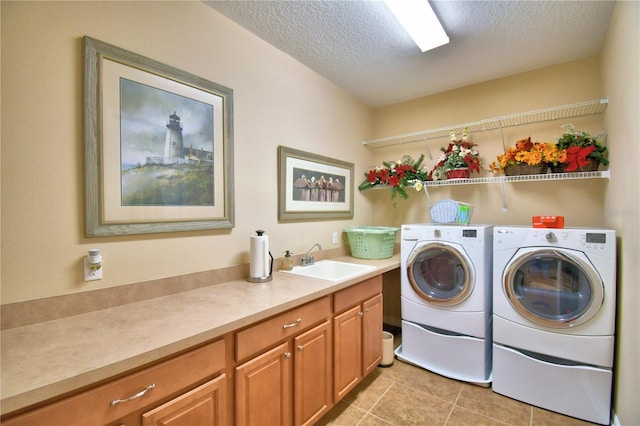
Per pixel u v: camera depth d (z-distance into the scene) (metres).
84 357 0.89
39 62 1.15
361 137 3.20
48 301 1.17
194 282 1.65
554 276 1.89
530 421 1.78
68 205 1.22
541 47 2.16
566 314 1.83
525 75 2.54
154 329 1.10
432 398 2.01
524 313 1.93
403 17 1.70
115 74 1.34
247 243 1.95
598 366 1.73
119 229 1.35
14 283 1.10
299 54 2.26
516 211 2.59
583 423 1.75
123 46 1.37
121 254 1.37
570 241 1.79
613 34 1.78
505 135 2.66
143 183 1.43
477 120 2.77
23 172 1.12
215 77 1.76
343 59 2.33
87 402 0.84
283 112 2.23
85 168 1.25
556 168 2.16
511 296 1.97
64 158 1.21
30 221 1.13
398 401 1.98
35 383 0.75
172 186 1.54
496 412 1.86
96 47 1.28
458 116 2.88
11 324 1.09
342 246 2.89
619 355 1.66
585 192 2.31
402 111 3.23
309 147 2.49
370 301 2.16
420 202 3.11
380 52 2.23
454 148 2.69
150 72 1.46
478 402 1.96
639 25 1.30
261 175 2.05
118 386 0.90
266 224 2.10
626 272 1.57
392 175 2.94
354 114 3.07
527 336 1.93
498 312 2.05
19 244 1.11
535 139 2.52
